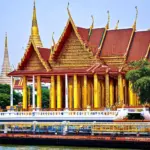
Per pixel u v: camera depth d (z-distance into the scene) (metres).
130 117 82.81
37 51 100.19
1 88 159.88
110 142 77.31
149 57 98.88
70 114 88.62
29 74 99.75
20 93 162.88
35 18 134.00
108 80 94.69
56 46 100.81
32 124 85.94
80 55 99.69
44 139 82.12
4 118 92.38
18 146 82.00
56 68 101.06
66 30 100.38
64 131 82.94
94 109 88.50
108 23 103.25
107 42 101.69
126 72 95.38
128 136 77.25
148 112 81.94
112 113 85.19
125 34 101.19
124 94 98.75
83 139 79.19
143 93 84.81
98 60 98.31
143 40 100.06
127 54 99.38
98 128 80.56
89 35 103.38
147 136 76.94
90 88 99.69
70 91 101.00
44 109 92.94
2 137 84.81
